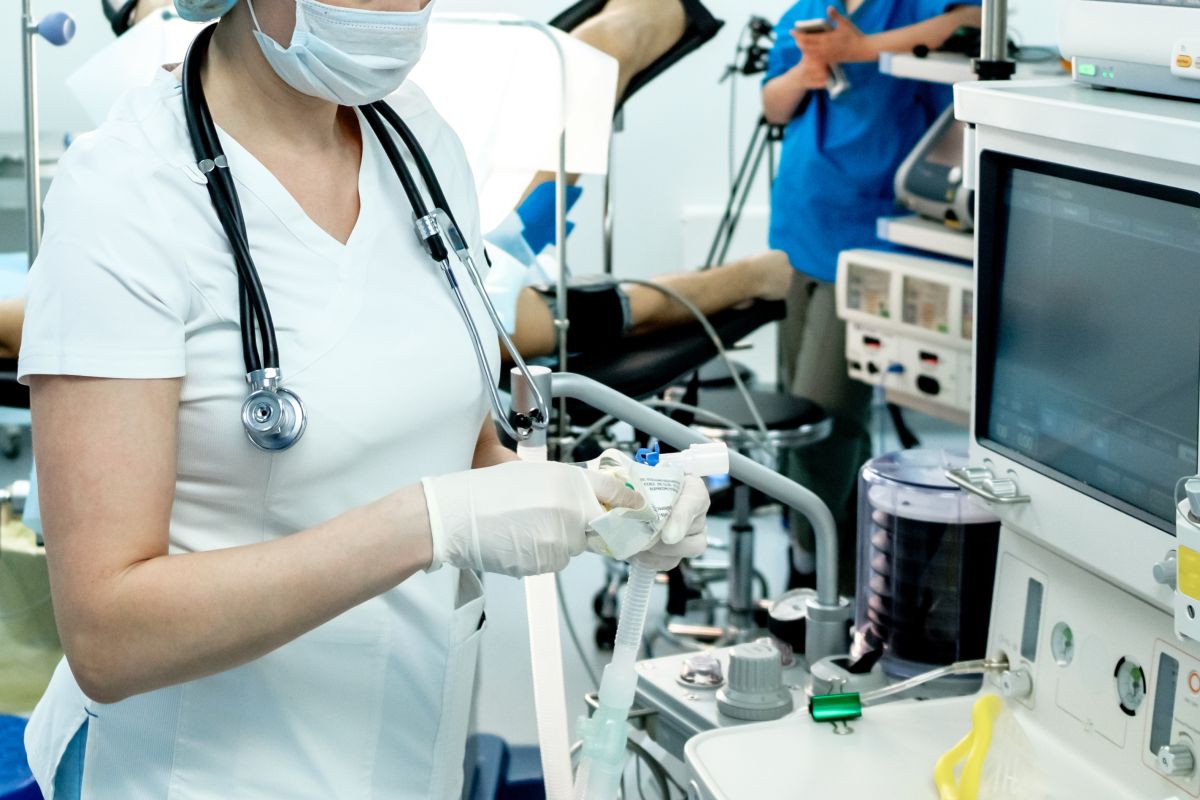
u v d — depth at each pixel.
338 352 1.02
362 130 1.12
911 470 1.45
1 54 3.31
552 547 0.94
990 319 1.22
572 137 2.06
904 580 1.41
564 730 1.18
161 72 1.06
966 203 2.74
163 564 0.89
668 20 2.64
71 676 1.11
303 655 1.06
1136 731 1.08
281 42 0.97
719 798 1.09
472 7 4.09
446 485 0.94
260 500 1.01
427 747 1.13
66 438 0.90
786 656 1.50
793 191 3.32
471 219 1.24
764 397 2.94
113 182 0.95
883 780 1.13
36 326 0.91
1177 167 0.94
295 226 1.03
